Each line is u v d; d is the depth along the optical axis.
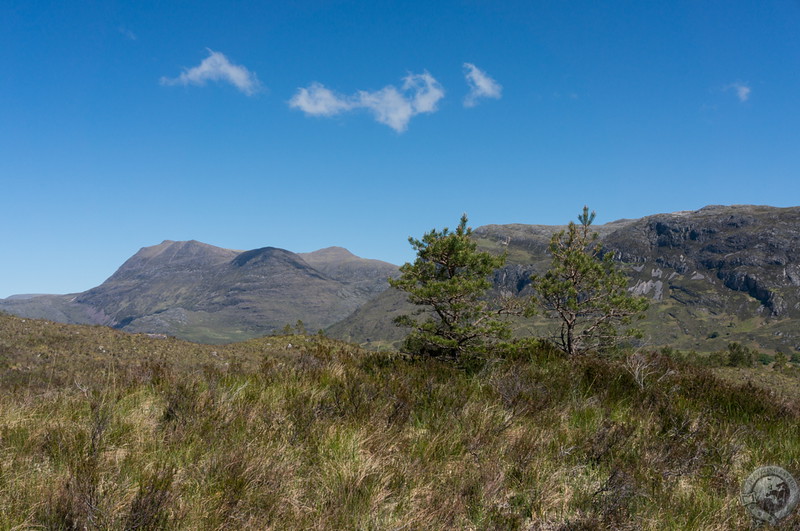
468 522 3.46
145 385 6.77
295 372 7.32
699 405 6.81
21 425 4.78
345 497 3.59
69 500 3.13
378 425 5.05
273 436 4.67
